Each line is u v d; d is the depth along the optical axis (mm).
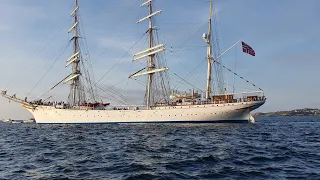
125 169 19094
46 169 19625
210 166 19766
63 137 44969
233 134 46500
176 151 27234
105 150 28641
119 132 53406
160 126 70688
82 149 29750
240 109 72000
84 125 80562
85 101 92125
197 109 74000
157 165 20203
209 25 81938
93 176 17391
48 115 86562
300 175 17141
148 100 85438
